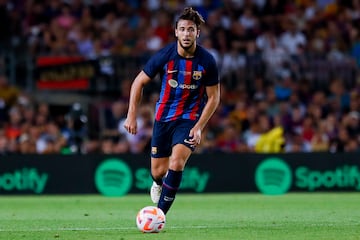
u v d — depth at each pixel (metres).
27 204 47.59
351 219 35.94
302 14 81.25
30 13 77.25
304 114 71.81
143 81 30.00
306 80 74.56
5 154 55.38
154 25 78.44
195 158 56.28
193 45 29.56
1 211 42.41
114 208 44.31
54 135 64.56
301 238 27.70
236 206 45.34
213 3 80.75
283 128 69.31
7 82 71.38
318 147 65.94
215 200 50.25
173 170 29.50
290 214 39.38
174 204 47.03
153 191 32.44
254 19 79.88
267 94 73.25
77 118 64.06
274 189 56.75
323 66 74.81
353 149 65.12
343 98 73.44
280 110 70.06
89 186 55.72
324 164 57.09
